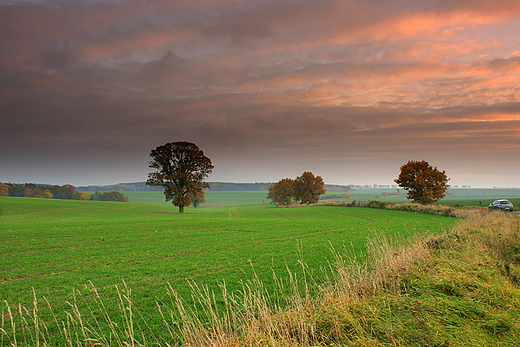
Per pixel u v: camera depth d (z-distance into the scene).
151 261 17.69
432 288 7.53
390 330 5.52
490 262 9.41
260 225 40.56
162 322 8.81
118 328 8.47
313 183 119.44
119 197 188.50
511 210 55.09
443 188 70.31
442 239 13.95
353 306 6.46
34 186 178.50
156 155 70.38
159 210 94.06
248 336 5.75
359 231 31.44
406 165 71.94
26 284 12.88
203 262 17.28
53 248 22.02
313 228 36.28
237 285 12.45
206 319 8.73
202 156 71.25
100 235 28.72
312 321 6.11
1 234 28.36
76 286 12.57
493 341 5.07
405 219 47.19
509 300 6.49
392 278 8.36
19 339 7.79
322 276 13.12
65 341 7.67
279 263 16.64
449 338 5.17
